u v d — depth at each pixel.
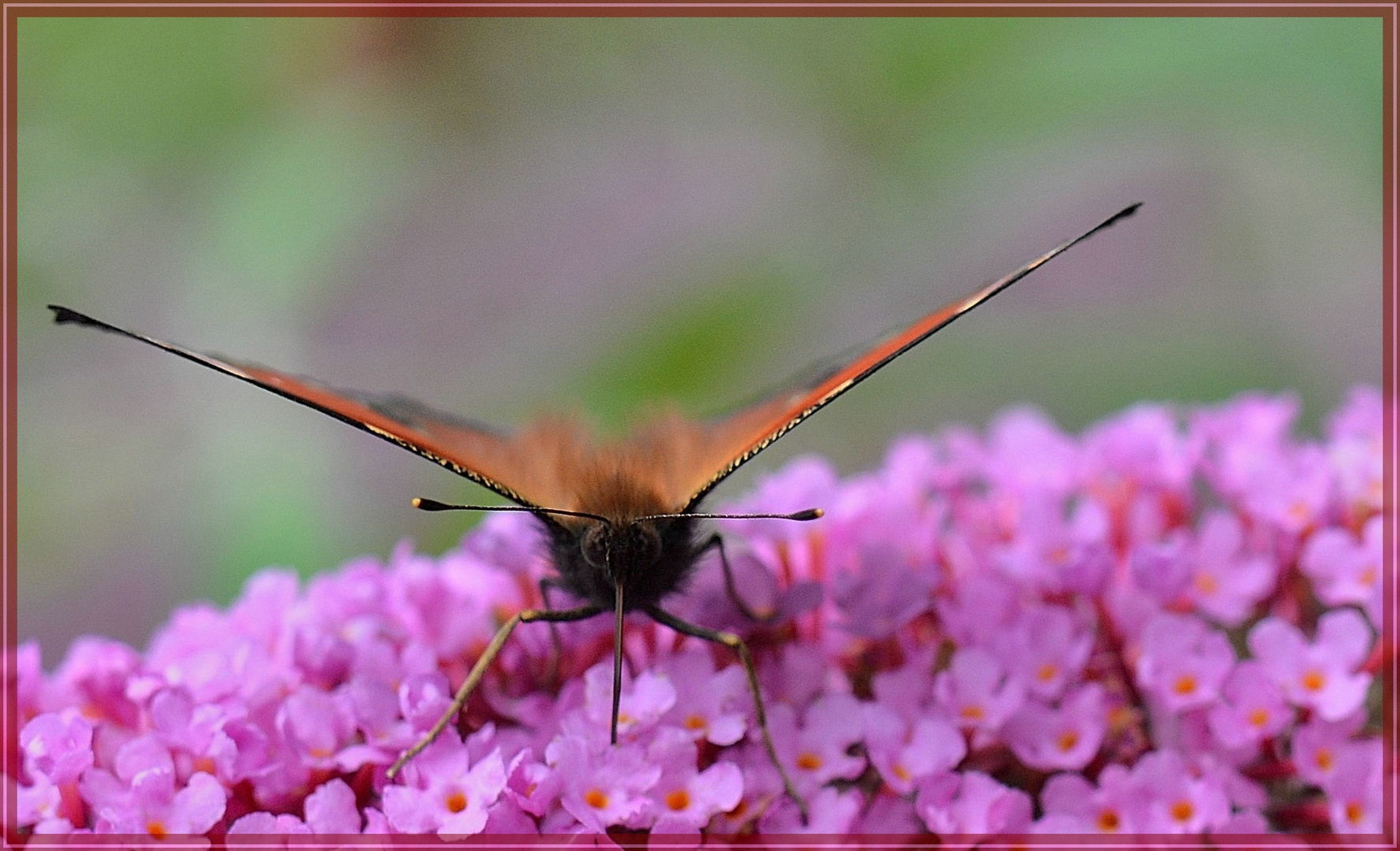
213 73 0.41
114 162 0.41
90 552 0.44
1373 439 0.36
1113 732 0.35
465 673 0.34
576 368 0.43
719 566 0.35
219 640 0.35
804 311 0.45
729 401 0.40
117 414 0.44
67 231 0.42
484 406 0.46
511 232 0.48
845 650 0.35
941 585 0.35
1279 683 0.34
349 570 0.35
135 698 0.34
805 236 0.45
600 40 0.45
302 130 0.41
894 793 0.34
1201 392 0.46
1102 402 0.48
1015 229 0.47
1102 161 0.47
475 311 0.47
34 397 0.44
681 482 0.34
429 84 0.43
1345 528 0.35
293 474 0.40
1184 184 0.47
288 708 0.34
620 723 0.34
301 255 0.40
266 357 0.42
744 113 0.47
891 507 0.36
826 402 0.34
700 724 0.34
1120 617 0.35
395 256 0.46
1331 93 0.39
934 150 0.41
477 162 0.47
